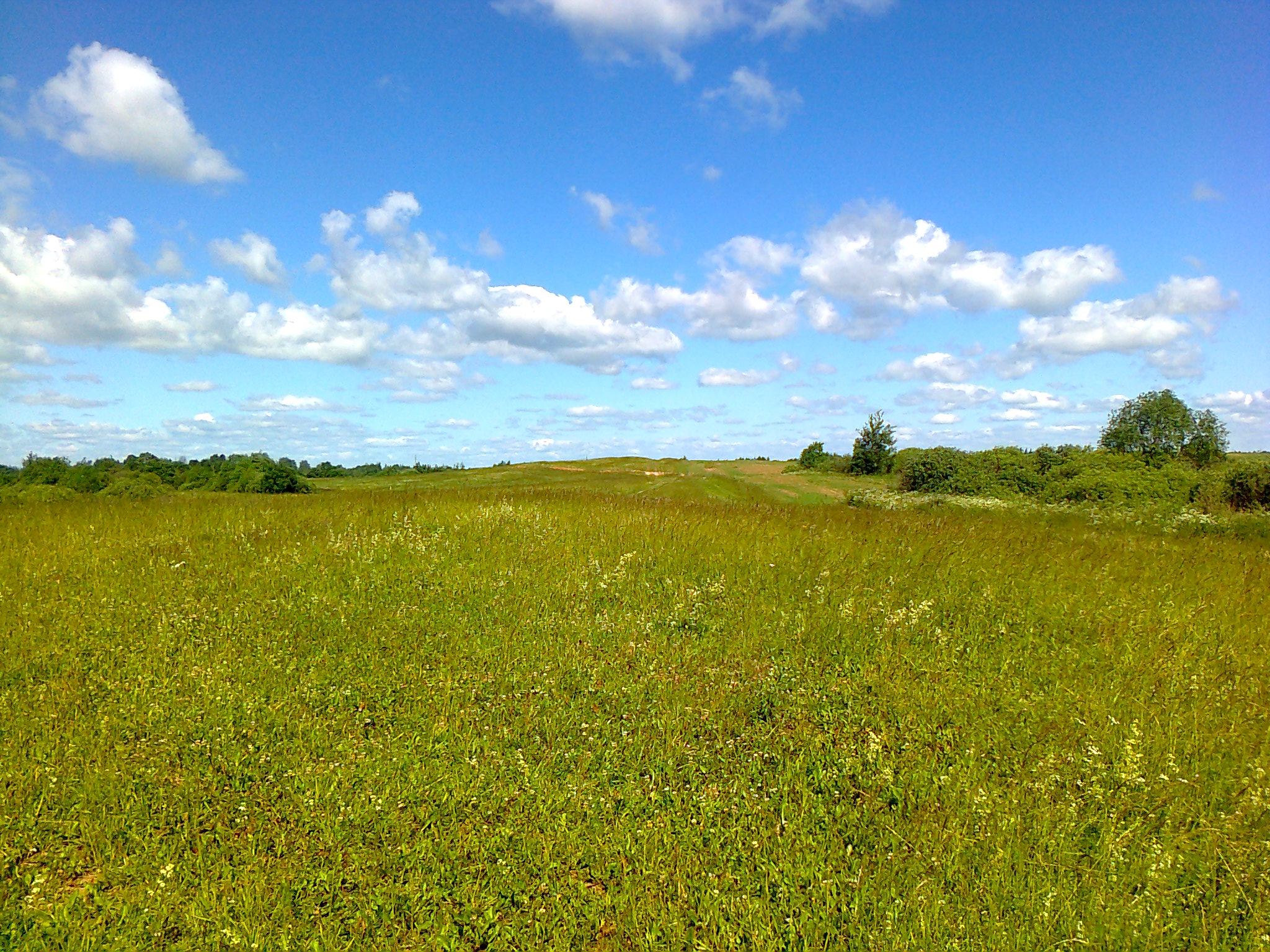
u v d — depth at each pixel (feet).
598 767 18.98
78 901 14.01
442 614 28.58
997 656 25.21
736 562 35.40
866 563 34.81
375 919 13.76
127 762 18.31
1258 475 78.54
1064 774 18.11
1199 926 13.44
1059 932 13.28
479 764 18.71
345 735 20.04
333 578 32.01
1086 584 32.42
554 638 26.76
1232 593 32.35
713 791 17.88
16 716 20.24
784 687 23.20
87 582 31.14
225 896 13.99
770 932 13.51
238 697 21.74
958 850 15.30
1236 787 17.52
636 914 13.98
